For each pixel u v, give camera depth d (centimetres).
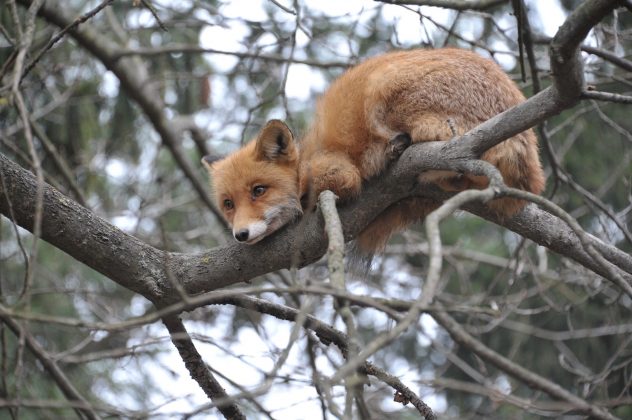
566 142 1564
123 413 722
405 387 831
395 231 981
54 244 798
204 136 1485
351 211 888
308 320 879
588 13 648
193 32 1658
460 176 862
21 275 1628
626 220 1684
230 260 827
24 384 1317
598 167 1753
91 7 1546
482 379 1084
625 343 1155
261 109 1681
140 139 1892
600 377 1105
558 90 707
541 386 510
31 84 1226
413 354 2059
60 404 701
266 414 765
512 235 1984
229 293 600
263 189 1009
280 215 1005
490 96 932
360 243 997
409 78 927
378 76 949
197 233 1642
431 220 558
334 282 594
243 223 861
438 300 1377
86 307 1725
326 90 1052
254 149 1033
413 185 869
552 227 897
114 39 1623
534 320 1839
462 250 1780
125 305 1756
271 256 832
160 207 1692
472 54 977
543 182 930
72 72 1554
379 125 925
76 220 794
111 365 1623
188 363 860
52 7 1239
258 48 1268
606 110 1761
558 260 1808
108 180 1825
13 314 629
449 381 771
